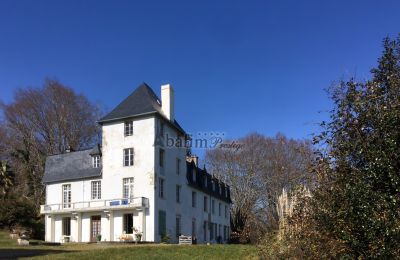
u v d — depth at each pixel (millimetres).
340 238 7617
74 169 43406
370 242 7051
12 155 57531
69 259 19500
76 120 60188
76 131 59969
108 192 40188
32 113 58281
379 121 7344
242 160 60344
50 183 43969
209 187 53156
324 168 8273
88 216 40625
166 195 40500
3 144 58062
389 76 7738
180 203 43531
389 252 6750
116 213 39188
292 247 10117
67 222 42250
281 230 11859
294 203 10547
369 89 7855
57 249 25656
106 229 39188
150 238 37219
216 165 61781
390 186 7117
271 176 51344
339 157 7887
